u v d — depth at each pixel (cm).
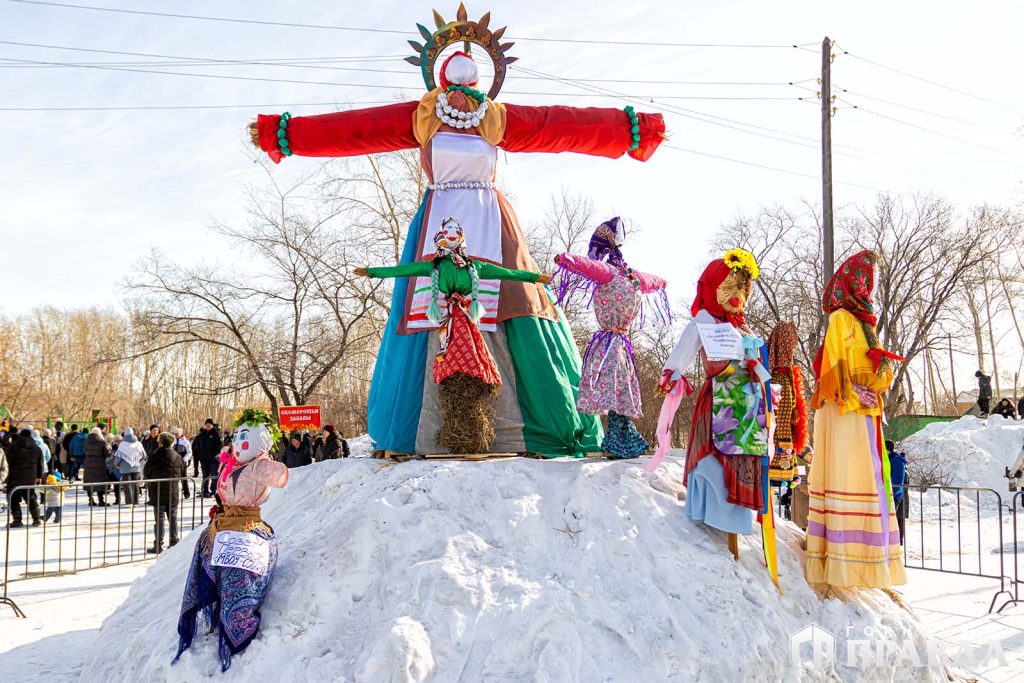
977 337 4675
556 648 469
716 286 603
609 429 686
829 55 2298
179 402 5706
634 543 548
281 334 2952
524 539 550
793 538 620
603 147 810
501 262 750
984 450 2297
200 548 520
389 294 2878
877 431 602
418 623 482
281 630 502
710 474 571
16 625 833
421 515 558
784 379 650
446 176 764
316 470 754
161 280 2895
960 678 632
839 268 628
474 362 662
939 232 3462
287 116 770
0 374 5403
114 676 536
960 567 1103
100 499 1941
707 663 479
